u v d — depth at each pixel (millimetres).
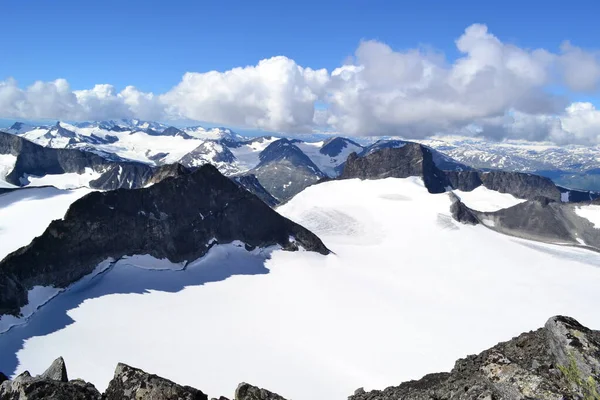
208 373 80375
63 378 28984
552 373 27750
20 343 85188
